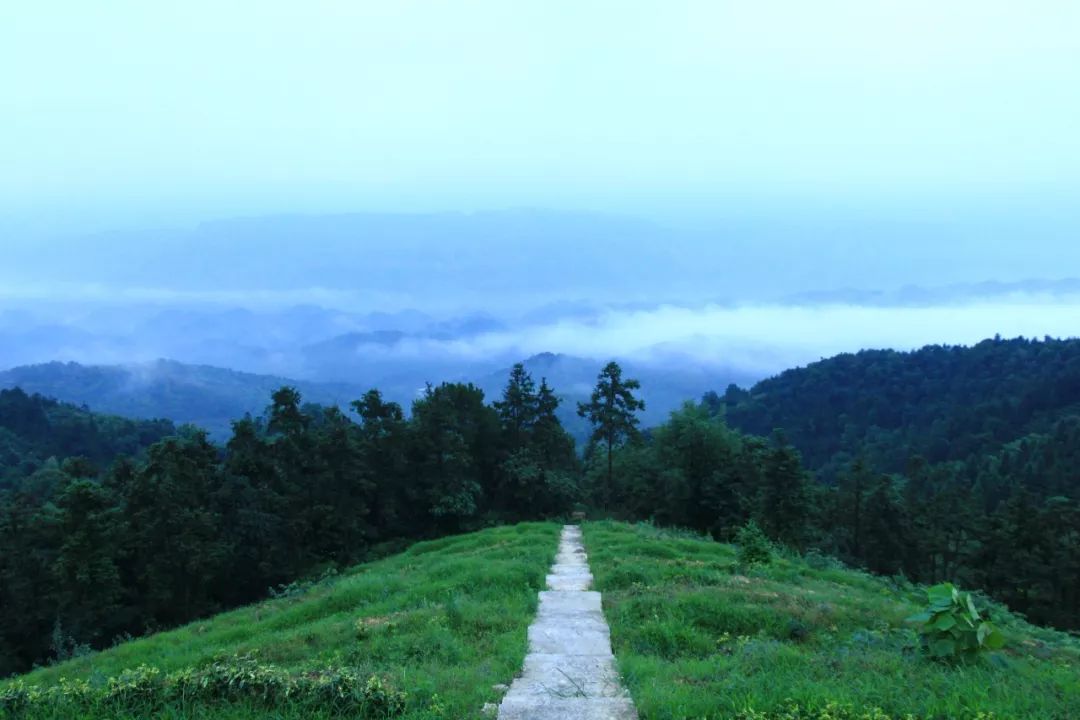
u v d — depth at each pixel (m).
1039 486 85.38
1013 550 53.84
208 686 7.45
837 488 65.12
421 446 39.78
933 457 115.62
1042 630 16.28
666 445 47.38
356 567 29.30
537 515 42.62
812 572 20.55
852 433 131.75
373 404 40.72
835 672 8.34
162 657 15.05
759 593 13.86
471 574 16.95
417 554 29.97
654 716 7.09
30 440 82.06
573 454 46.81
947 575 61.34
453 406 42.09
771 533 43.59
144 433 96.19
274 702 7.20
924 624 9.47
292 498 35.16
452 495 38.91
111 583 29.48
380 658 10.62
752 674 8.48
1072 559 51.47
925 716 6.73
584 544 25.11
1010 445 106.88
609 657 10.13
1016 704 7.00
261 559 33.66
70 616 28.86
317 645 12.09
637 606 12.84
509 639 11.08
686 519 45.53
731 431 50.47
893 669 8.48
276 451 36.69
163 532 30.73
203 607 32.06
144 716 7.01
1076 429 97.81
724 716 6.89
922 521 60.59
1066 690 7.62
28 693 7.44
